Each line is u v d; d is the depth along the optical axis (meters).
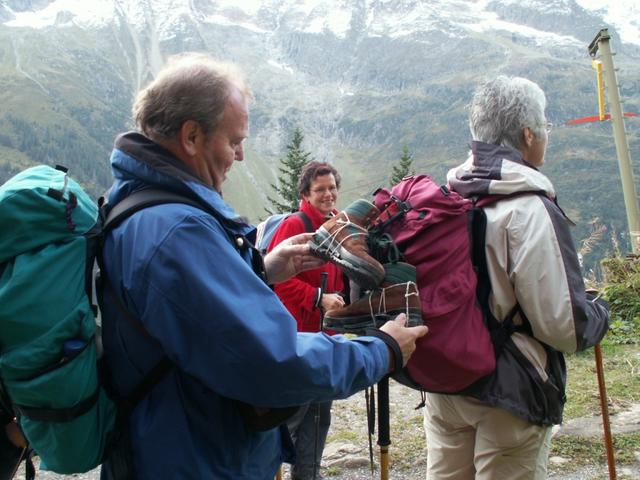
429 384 2.46
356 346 1.87
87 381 1.65
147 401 1.76
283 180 36.12
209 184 1.92
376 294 2.31
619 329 6.72
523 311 2.42
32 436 1.72
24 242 1.62
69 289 1.64
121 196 1.88
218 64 1.91
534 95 2.59
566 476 3.80
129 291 1.68
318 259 2.51
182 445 1.73
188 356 1.67
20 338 1.58
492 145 2.58
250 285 1.72
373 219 2.45
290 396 1.71
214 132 1.86
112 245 1.75
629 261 7.79
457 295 2.38
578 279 2.33
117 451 1.78
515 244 2.38
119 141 1.88
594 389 5.15
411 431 4.73
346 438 4.65
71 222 1.66
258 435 1.90
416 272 2.39
